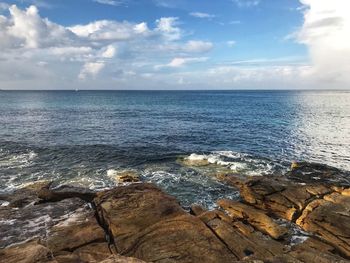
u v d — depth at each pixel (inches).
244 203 734.5
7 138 1503.4
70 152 1240.2
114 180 907.4
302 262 377.7
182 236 500.1
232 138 1593.3
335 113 2962.6
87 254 466.0
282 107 3740.2
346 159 1243.2
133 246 482.0
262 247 493.7
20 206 666.2
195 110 3309.5
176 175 954.7
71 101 4926.2
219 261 445.4
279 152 1314.0
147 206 603.8
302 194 699.4
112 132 1737.2
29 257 369.7
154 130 1828.2
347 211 615.2
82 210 631.8
